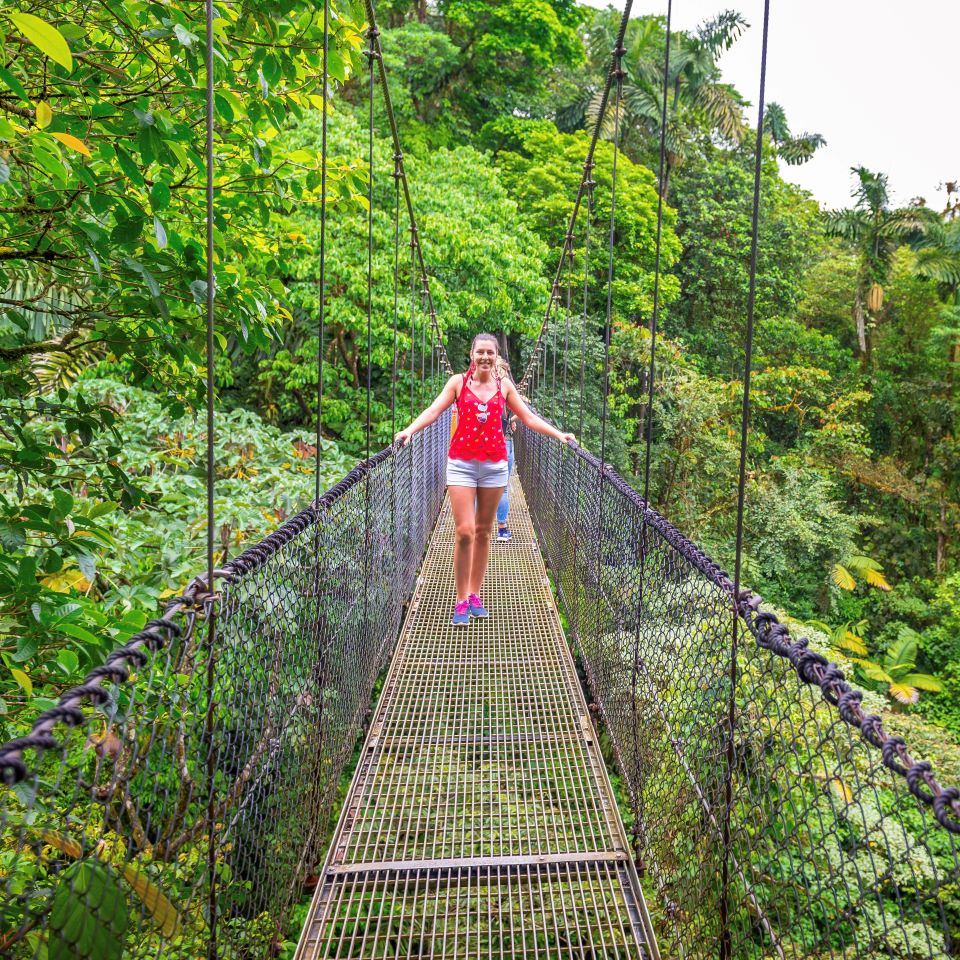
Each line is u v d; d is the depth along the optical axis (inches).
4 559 55.2
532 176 631.8
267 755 53.4
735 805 47.5
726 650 50.9
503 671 116.1
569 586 134.9
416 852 74.5
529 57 710.5
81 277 66.3
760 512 513.0
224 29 61.6
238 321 71.0
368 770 89.2
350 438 410.3
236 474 164.2
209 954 42.2
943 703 430.6
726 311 781.9
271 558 53.0
